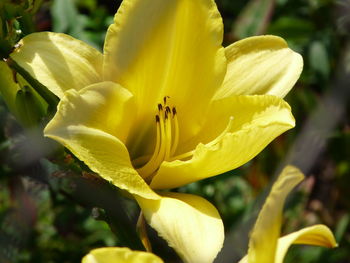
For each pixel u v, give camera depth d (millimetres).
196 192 558
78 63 411
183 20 421
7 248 522
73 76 409
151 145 447
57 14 544
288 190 361
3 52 415
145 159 444
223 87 437
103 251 337
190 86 433
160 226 391
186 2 418
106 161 398
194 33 425
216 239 386
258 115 425
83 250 561
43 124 417
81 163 420
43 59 407
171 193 418
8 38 416
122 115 417
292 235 375
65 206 552
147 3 414
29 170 456
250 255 360
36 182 469
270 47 442
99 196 417
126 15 412
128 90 419
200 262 379
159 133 430
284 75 438
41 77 404
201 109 434
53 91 403
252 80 437
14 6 417
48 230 564
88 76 412
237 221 565
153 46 419
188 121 437
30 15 425
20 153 452
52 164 454
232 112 431
